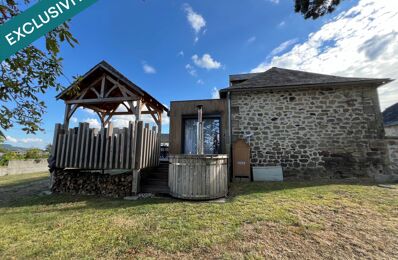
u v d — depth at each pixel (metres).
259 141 7.10
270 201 3.98
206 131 7.47
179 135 7.44
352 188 4.92
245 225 2.84
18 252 2.24
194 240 2.43
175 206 3.88
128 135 5.41
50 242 2.46
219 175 4.60
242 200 4.15
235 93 7.49
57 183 5.73
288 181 6.38
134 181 5.13
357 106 6.71
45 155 15.60
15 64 1.62
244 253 2.14
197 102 7.54
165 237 2.52
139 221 3.09
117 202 4.38
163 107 8.20
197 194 4.38
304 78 7.46
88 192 5.37
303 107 7.00
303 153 6.80
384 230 2.62
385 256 2.05
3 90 1.66
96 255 2.15
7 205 4.27
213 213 3.38
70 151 5.72
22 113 1.79
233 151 6.89
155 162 6.57
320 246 2.26
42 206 4.16
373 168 6.38
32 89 1.84
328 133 6.75
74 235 2.64
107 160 5.39
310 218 3.05
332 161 6.61
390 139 6.42
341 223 2.86
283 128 7.02
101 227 2.89
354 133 6.61
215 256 2.09
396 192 4.49
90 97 7.86
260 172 6.73
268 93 7.28
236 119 7.32
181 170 4.62
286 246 2.27
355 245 2.27
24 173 11.77
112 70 6.33
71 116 6.50
